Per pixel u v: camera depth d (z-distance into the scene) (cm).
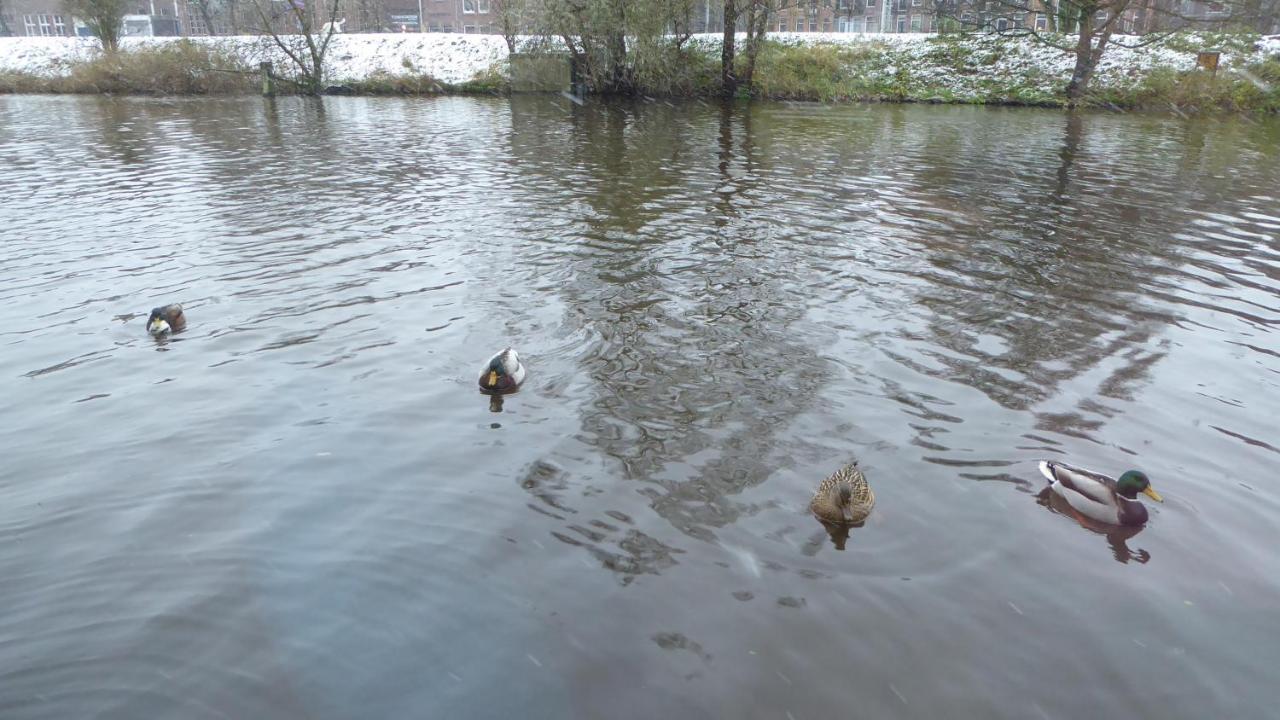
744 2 3841
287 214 1639
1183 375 944
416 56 4397
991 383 918
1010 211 1712
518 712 496
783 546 645
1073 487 691
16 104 3675
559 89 4056
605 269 1288
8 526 663
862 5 6406
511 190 1866
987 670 531
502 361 890
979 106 3638
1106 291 1222
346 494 706
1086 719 497
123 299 1157
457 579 606
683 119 3147
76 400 868
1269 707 508
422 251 1383
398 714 495
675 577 609
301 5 4438
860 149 2473
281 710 498
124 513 681
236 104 3694
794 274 1274
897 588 601
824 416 841
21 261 1330
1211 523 683
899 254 1393
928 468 752
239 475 733
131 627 560
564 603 583
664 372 934
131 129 2881
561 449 775
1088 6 3472
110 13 4550
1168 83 3569
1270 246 1477
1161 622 575
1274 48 3759
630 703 503
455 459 758
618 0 3756
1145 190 1939
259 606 579
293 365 949
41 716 493
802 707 502
